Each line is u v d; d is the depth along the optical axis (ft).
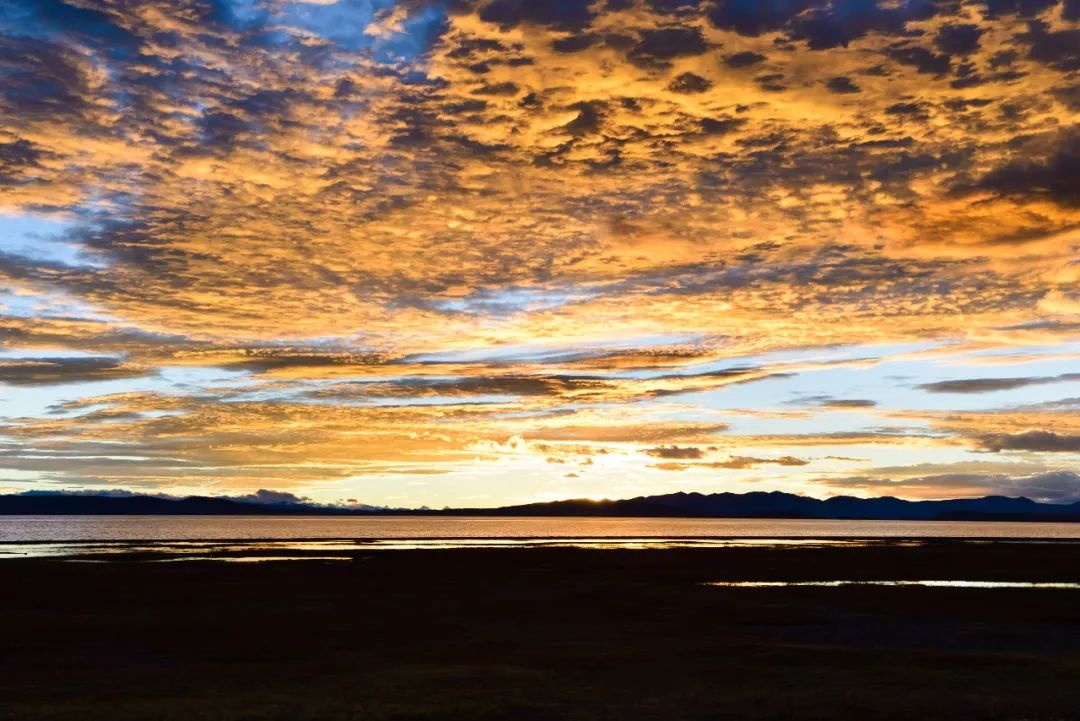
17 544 414.00
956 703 73.87
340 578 203.31
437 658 99.04
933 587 188.75
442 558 286.46
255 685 82.28
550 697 76.07
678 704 73.20
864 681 84.53
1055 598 165.78
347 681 84.07
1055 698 76.28
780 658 98.32
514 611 143.33
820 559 287.07
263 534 621.31
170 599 156.76
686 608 148.77
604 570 234.79
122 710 70.08
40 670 91.09
